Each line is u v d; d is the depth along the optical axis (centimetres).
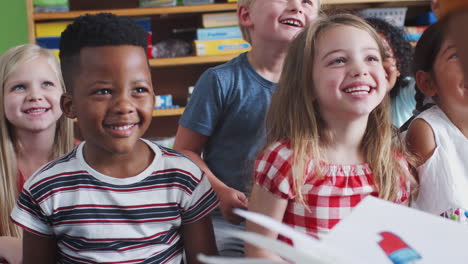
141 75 69
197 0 229
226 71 127
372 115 90
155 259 75
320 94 82
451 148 88
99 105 67
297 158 82
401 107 119
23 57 110
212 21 230
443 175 87
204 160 134
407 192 89
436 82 86
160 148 80
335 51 79
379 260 44
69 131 119
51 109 113
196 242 79
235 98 126
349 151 87
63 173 74
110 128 68
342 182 84
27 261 76
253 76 126
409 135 94
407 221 50
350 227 49
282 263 42
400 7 250
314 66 83
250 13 126
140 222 74
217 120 128
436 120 90
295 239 39
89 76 68
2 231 109
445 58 80
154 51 236
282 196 82
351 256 44
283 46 121
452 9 28
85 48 68
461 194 87
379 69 79
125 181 74
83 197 73
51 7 229
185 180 76
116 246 73
